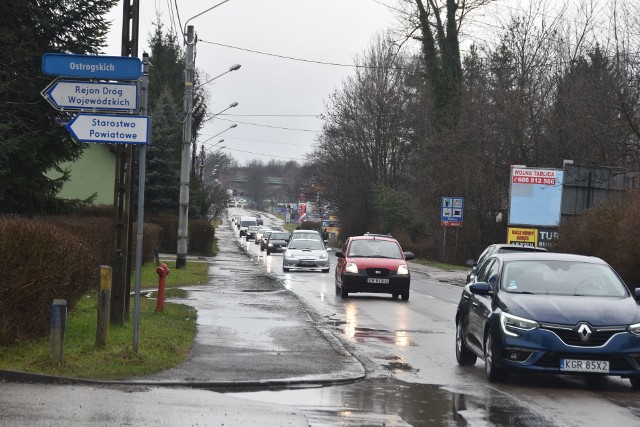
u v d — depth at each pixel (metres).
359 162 106.62
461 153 69.38
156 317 22.34
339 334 22.16
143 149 15.05
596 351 14.02
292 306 28.53
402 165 100.69
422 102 93.38
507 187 66.44
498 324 14.70
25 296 14.91
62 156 28.61
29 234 15.05
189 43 46.72
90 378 13.32
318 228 144.88
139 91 15.12
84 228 27.33
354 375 15.11
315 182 119.06
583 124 56.62
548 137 63.94
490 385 14.75
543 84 68.88
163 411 11.30
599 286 15.77
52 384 12.82
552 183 52.22
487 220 70.69
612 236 35.84
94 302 23.36
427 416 11.93
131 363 14.59
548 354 14.11
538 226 52.22
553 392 14.12
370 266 33.69
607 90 50.62
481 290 15.92
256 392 13.48
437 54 69.69
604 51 57.94
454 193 73.12
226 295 32.53
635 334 14.22
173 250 80.69
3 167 26.31
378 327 23.97
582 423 11.57
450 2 68.12
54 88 14.87
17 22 27.38
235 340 19.20
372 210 107.06
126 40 18.97
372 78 102.38
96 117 14.66
